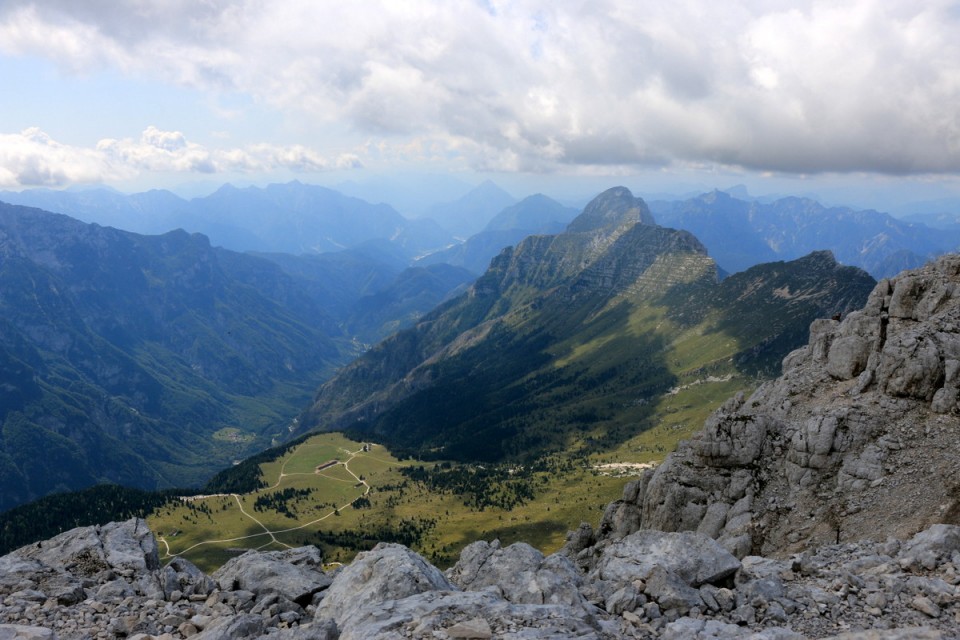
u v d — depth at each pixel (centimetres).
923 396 5959
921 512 4803
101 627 2453
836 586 2614
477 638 1978
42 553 3222
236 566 3158
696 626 2197
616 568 2881
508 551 3066
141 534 3425
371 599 2488
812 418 6138
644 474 7112
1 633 2230
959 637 1961
